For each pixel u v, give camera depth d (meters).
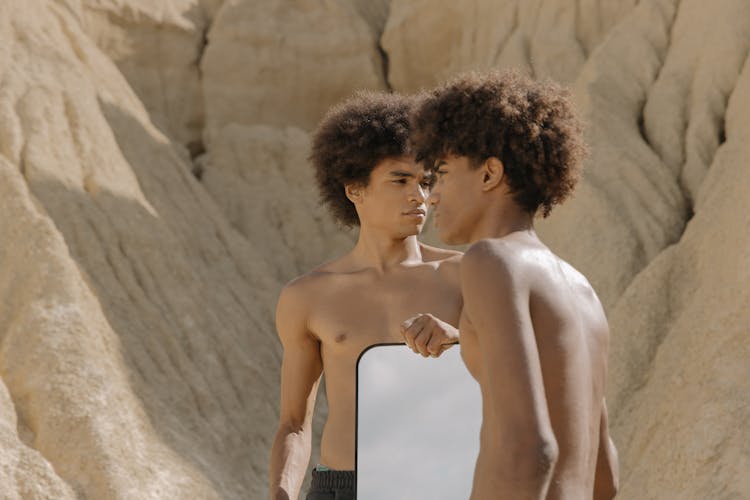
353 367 3.58
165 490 11.21
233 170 18.58
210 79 19.11
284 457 3.65
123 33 18.67
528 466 1.88
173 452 11.79
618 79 15.41
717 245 11.66
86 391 11.45
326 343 3.66
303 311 3.72
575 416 2.05
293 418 3.75
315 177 4.05
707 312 11.05
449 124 2.27
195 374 13.30
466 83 2.28
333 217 4.11
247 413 13.64
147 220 14.81
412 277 3.64
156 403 12.32
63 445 11.05
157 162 16.58
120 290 13.48
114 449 11.10
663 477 9.94
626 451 10.84
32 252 12.59
